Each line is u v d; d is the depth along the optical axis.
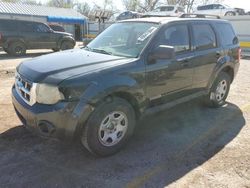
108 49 4.43
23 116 3.60
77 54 4.21
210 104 5.77
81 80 3.34
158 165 3.62
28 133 4.39
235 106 6.07
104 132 3.64
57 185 3.17
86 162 3.64
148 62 4.03
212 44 5.34
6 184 3.17
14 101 3.86
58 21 32.81
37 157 3.73
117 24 5.03
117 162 3.66
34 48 16.27
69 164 3.58
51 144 4.07
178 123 5.01
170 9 24.98
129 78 3.75
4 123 4.77
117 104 3.66
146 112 4.15
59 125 3.28
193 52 4.84
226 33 5.82
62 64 3.67
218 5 25.05
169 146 4.13
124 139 3.90
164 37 4.34
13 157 3.71
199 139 4.38
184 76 4.69
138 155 3.85
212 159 3.79
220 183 3.26
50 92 3.28
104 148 3.69
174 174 3.43
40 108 3.32
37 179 3.27
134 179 3.31
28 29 15.82
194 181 3.29
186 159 3.77
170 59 4.20
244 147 4.14
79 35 34.47
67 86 3.24
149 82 4.05
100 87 3.42
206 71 5.21
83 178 3.30
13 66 11.48
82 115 3.33
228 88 6.06
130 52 4.14
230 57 5.78
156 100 4.29
